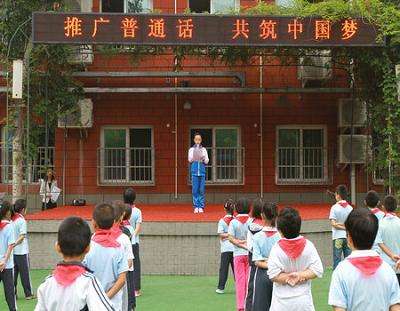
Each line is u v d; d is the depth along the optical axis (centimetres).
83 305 390
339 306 434
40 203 1714
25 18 1559
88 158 1761
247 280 858
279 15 1392
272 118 1781
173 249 1277
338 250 1103
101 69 1736
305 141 1797
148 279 1214
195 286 1130
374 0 1409
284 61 1667
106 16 1373
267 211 683
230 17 1382
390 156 1454
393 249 784
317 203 1764
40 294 399
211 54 1574
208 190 1767
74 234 404
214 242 1275
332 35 1398
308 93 1767
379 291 435
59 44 1397
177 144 1775
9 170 1733
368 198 891
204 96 1777
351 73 1633
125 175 1769
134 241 1013
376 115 1523
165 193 1766
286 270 562
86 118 1703
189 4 1789
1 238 855
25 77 1543
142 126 1775
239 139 1780
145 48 1588
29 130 1562
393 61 1465
